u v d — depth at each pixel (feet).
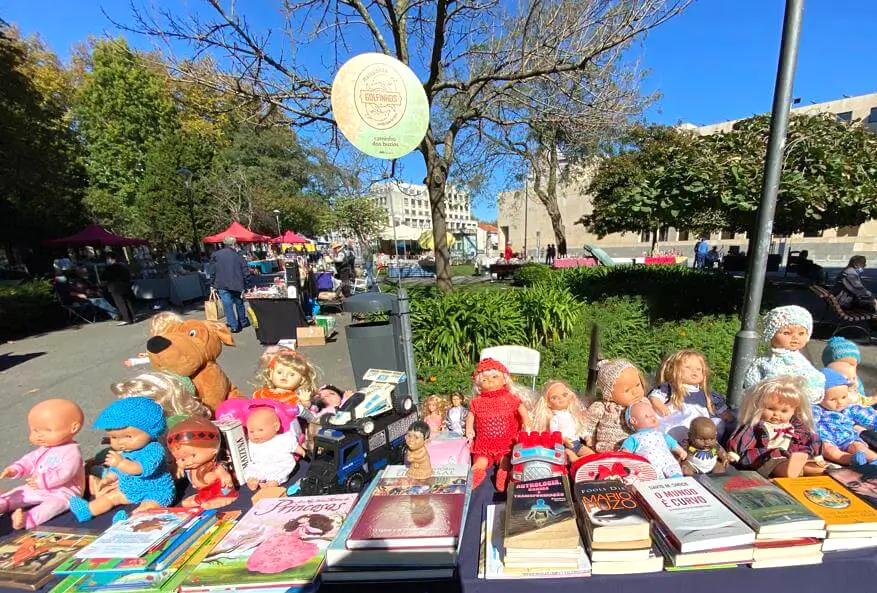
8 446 11.86
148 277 44.32
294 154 109.40
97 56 81.82
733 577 3.93
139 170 87.56
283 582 3.93
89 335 27.09
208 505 5.79
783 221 16.60
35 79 75.31
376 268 62.59
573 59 18.98
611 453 5.48
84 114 83.46
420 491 5.16
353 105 8.46
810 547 4.02
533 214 126.31
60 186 47.39
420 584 4.09
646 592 3.91
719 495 4.68
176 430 5.78
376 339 11.24
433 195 23.91
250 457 6.56
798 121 18.76
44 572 4.20
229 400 8.00
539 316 16.29
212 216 86.17
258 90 19.01
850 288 18.53
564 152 43.55
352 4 19.31
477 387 7.22
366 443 6.22
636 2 15.49
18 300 27.35
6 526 5.48
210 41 16.62
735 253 54.19
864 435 6.91
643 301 21.63
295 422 7.11
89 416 13.89
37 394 16.08
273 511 5.08
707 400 7.55
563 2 18.03
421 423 5.82
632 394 6.61
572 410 7.26
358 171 27.02
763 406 6.07
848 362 7.97
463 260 104.53
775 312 7.66
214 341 8.68
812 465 5.62
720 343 15.35
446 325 15.37
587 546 4.16
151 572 4.10
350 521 4.68
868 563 4.01
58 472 5.68
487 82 21.22
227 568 4.11
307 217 112.06
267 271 62.54
